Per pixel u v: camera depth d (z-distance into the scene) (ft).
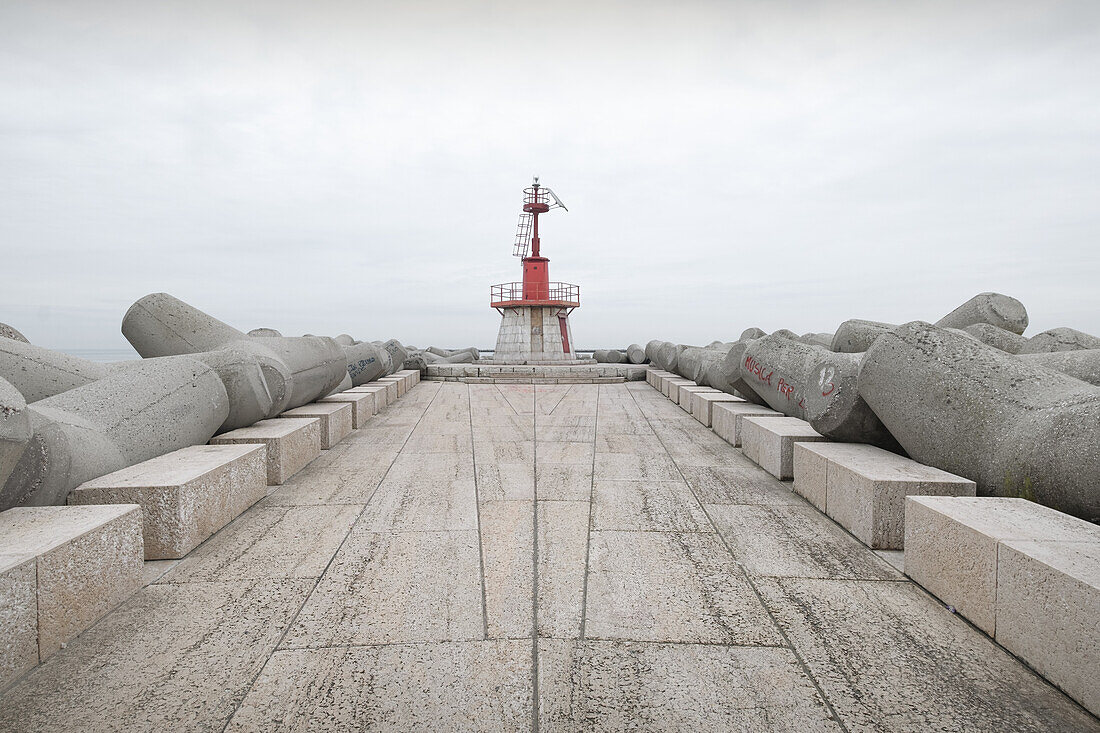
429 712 9.03
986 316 39.09
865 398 19.04
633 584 13.46
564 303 78.48
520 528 17.20
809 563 14.60
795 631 11.35
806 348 28.89
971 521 11.80
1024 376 15.55
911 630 11.34
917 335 17.63
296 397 29.99
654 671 10.08
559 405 45.83
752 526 17.33
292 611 12.12
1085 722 8.75
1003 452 14.64
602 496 20.47
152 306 33.83
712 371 42.68
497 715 8.97
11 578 9.62
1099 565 9.57
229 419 23.38
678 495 20.58
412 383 61.77
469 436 32.09
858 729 8.65
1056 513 12.30
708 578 13.75
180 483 14.74
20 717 8.87
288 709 9.08
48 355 23.22
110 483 14.76
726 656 10.51
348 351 45.85
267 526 17.24
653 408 44.01
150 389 19.57
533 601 12.63
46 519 12.02
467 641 11.03
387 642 10.98
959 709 9.05
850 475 16.60
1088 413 12.90
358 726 8.71
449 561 14.76
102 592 11.82
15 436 11.22
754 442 25.72
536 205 80.59
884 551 15.38
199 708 9.11
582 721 8.84
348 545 15.78
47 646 10.36
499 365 74.43
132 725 8.73
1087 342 29.84
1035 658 9.90
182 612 12.06
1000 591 10.71
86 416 17.58
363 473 23.63
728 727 8.70
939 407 16.48
